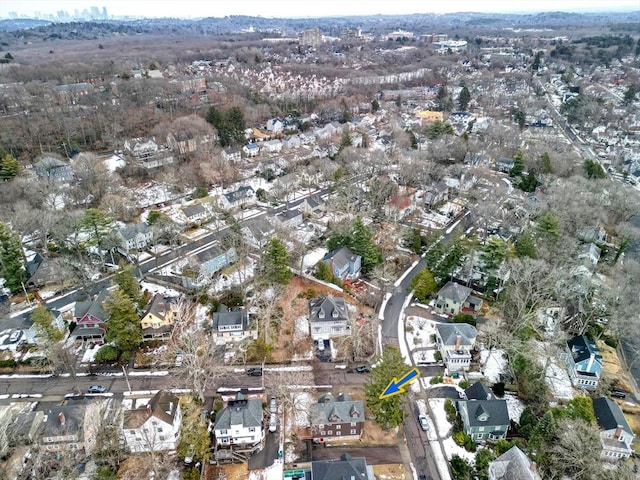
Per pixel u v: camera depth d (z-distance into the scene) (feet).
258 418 186.70
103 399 208.64
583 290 267.80
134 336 228.63
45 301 274.98
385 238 345.31
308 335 251.19
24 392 211.82
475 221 366.84
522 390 216.33
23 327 242.37
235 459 182.29
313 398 211.82
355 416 189.67
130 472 176.65
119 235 318.45
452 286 274.36
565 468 172.14
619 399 221.87
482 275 303.68
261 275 281.33
